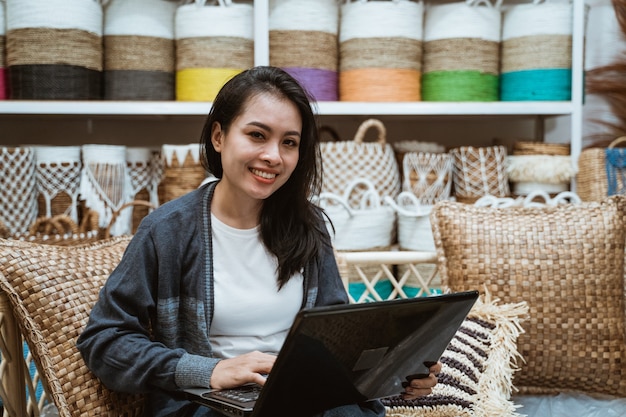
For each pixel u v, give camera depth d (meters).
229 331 1.17
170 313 1.12
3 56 2.10
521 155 2.27
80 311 1.18
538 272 1.52
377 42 2.15
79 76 2.05
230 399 0.97
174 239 1.12
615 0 2.53
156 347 1.05
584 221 1.57
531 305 1.51
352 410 1.02
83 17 2.04
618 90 2.56
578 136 2.23
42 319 1.14
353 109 2.15
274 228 1.19
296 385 0.91
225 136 1.11
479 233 1.55
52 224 2.05
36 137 2.51
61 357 1.13
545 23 2.21
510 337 1.40
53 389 1.11
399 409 1.25
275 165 1.09
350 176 2.10
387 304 0.90
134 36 2.11
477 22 2.20
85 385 1.12
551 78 2.22
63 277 1.20
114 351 1.05
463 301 1.02
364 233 1.96
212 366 1.03
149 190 2.26
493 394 1.28
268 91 1.09
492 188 2.22
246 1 2.50
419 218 1.99
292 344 0.84
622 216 1.57
